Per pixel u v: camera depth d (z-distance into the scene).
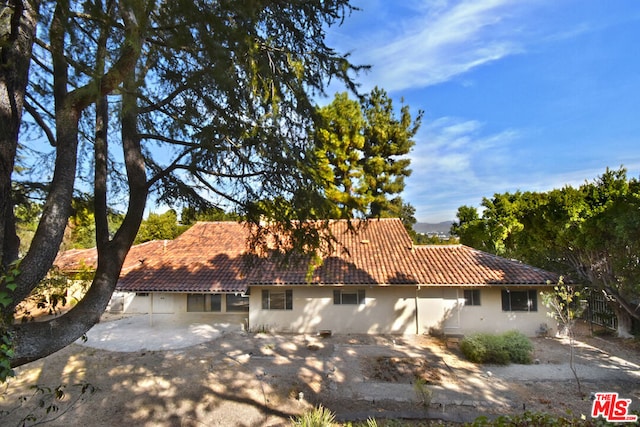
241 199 8.62
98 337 19.06
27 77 5.83
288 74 7.18
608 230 16.20
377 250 23.48
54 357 15.85
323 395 12.32
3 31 5.39
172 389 12.77
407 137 39.12
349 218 8.16
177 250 26.42
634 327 18.80
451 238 42.59
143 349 17.11
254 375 14.02
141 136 7.30
